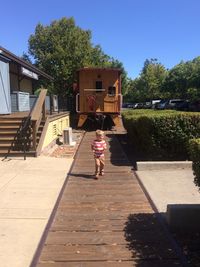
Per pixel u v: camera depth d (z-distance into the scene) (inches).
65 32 1561.3
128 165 450.3
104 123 1001.5
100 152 389.1
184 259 197.9
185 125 439.5
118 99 986.7
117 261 197.3
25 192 327.9
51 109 723.4
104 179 380.2
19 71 888.9
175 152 449.1
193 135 439.2
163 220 255.0
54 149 585.9
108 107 986.1
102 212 275.7
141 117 485.4
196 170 229.8
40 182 364.8
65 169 428.1
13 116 580.7
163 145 447.5
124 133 866.8
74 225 249.3
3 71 699.4
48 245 217.9
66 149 589.0
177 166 416.2
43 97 566.3
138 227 244.7
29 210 278.8
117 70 983.0
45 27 1577.3
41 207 286.0
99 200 306.5
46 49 1562.5
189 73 2679.6
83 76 983.0
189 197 311.6
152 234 232.8
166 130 442.0
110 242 221.3
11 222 253.9
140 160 479.5
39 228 243.3
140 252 207.5
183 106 1915.6
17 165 445.1
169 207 240.7
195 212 236.2
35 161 470.6
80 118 985.5
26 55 1571.1
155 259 199.0
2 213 271.9
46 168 431.2
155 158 454.0
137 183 362.3
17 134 516.7
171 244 217.6
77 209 283.1
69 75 1509.6
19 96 778.8
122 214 271.0
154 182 362.6
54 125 666.8
